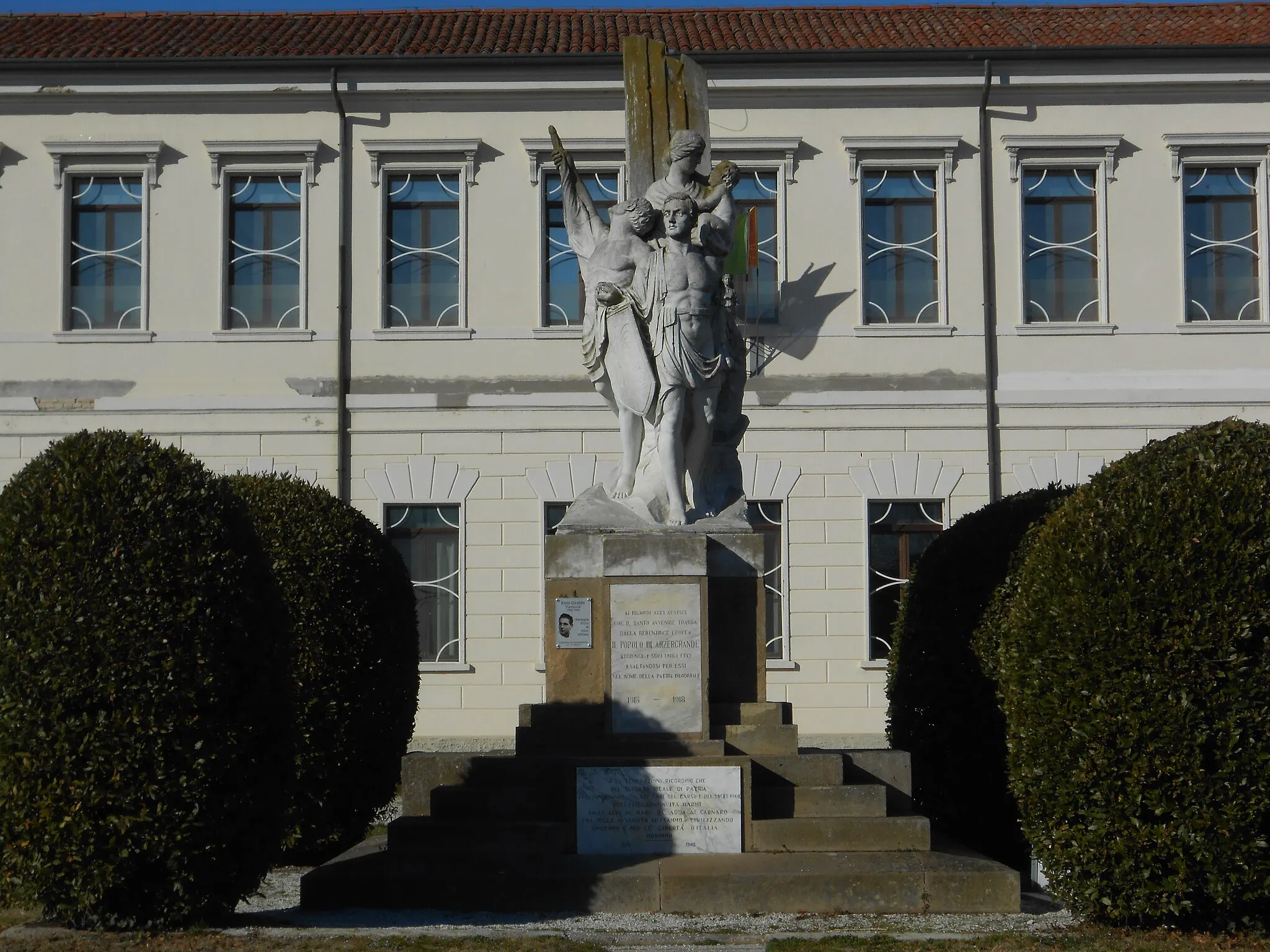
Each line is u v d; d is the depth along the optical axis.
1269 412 24.59
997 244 24.97
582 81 24.94
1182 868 10.09
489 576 24.41
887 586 24.41
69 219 25.16
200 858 10.19
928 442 24.56
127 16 27.66
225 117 25.11
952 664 13.34
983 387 24.66
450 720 24.12
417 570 24.61
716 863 10.95
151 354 24.88
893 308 24.98
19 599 10.09
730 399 12.72
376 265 24.92
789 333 24.72
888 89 24.92
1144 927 10.40
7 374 24.83
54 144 25.00
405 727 14.78
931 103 25.06
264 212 25.19
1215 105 25.06
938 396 24.55
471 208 24.98
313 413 24.69
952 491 24.50
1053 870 10.60
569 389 24.72
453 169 25.06
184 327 24.95
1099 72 24.94
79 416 24.70
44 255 25.00
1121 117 25.11
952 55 24.70
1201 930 10.33
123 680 10.05
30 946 9.62
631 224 12.61
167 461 10.61
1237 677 10.16
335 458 24.62
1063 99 25.12
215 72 24.94
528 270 24.91
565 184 13.20
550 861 10.93
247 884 10.60
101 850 9.98
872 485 24.45
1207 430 10.86
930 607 13.72
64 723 9.98
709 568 12.12
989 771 13.02
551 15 27.80
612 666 11.68
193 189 25.06
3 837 9.98
